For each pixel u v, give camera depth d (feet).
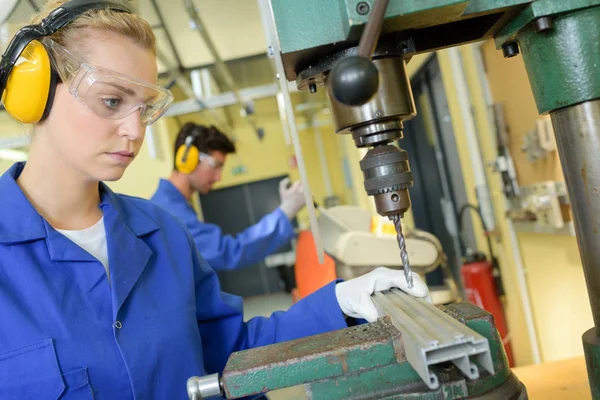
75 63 2.35
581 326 4.69
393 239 5.65
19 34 2.30
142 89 2.53
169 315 2.96
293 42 1.87
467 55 6.15
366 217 6.19
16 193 2.75
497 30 2.13
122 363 2.63
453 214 8.79
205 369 3.22
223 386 2.01
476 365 1.79
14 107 2.45
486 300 6.38
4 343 2.42
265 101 18.54
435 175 10.75
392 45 1.95
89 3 2.48
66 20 2.39
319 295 2.98
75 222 2.95
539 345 5.75
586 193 1.89
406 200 1.98
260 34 9.87
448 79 7.25
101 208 3.11
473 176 6.92
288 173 24.34
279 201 24.67
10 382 2.39
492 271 6.44
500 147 5.51
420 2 1.72
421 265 5.68
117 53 2.47
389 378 1.94
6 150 10.52
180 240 3.43
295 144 1.99
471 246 8.27
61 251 2.70
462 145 7.18
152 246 3.24
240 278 24.97
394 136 1.98
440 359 1.58
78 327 2.59
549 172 4.48
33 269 2.60
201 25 7.27
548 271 5.18
